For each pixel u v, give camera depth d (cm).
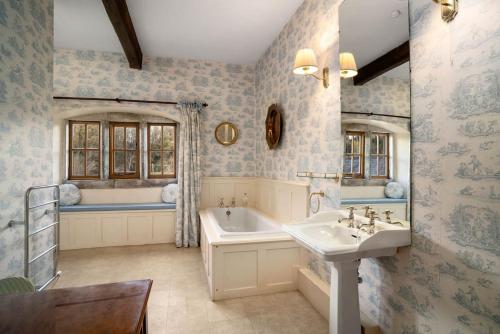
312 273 240
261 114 401
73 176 415
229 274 234
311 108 249
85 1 266
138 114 428
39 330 81
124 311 92
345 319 150
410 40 138
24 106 194
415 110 136
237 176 428
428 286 129
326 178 218
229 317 206
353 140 185
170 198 418
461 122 113
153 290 250
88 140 419
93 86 381
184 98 411
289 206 291
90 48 374
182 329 191
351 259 138
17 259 188
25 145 196
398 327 147
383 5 157
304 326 196
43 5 219
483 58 104
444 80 120
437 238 124
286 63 308
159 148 439
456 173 115
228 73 427
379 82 160
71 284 260
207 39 347
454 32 115
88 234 370
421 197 133
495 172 100
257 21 304
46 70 226
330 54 217
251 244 237
